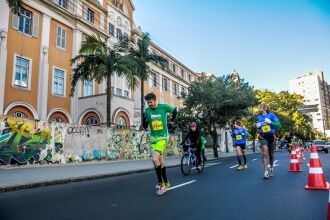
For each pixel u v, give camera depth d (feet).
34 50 71.41
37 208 17.39
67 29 81.51
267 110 30.68
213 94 90.07
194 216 15.06
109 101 63.82
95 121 78.43
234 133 41.42
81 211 16.42
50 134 50.14
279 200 18.65
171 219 14.55
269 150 31.22
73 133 54.70
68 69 80.33
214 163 57.41
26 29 70.33
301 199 18.84
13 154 43.98
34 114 69.51
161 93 129.49
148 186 26.14
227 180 28.66
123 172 38.83
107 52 67.67
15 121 44.50
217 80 94.94
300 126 236.84
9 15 65.98
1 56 63.00
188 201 18.75
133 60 65.00
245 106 95.66
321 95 458.50
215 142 93.50
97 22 93.15
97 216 15.23
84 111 80.02
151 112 22.20
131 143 71.67
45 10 74.79
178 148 98.68
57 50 77.61
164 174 22.81
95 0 93.45
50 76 74.79
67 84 79.61
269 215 15.12
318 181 22.59
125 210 16.51
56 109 75.20
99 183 29.66
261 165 45.80
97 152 60.18
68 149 53.42
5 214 15.90
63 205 18.16
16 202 19.48
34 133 47.34
